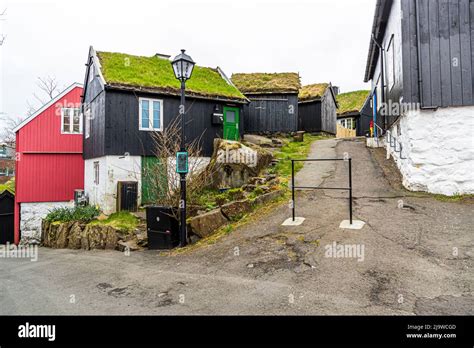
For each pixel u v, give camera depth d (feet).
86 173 56.59
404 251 16.55
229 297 14.10
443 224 19.74
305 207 25.90
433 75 26.66
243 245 20.66
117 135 43.86
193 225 25.64
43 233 46.96
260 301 13.37
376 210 23.32
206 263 19.20
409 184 27.78
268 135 71.56
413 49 27.45
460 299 12.07
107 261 24.71
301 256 17.47
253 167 38.99
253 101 72.28
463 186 25.72
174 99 48.60
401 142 31.30
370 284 13.71
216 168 37.24
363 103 100.68
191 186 30.83
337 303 12.51
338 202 26.12
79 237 37.83
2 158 128.26
